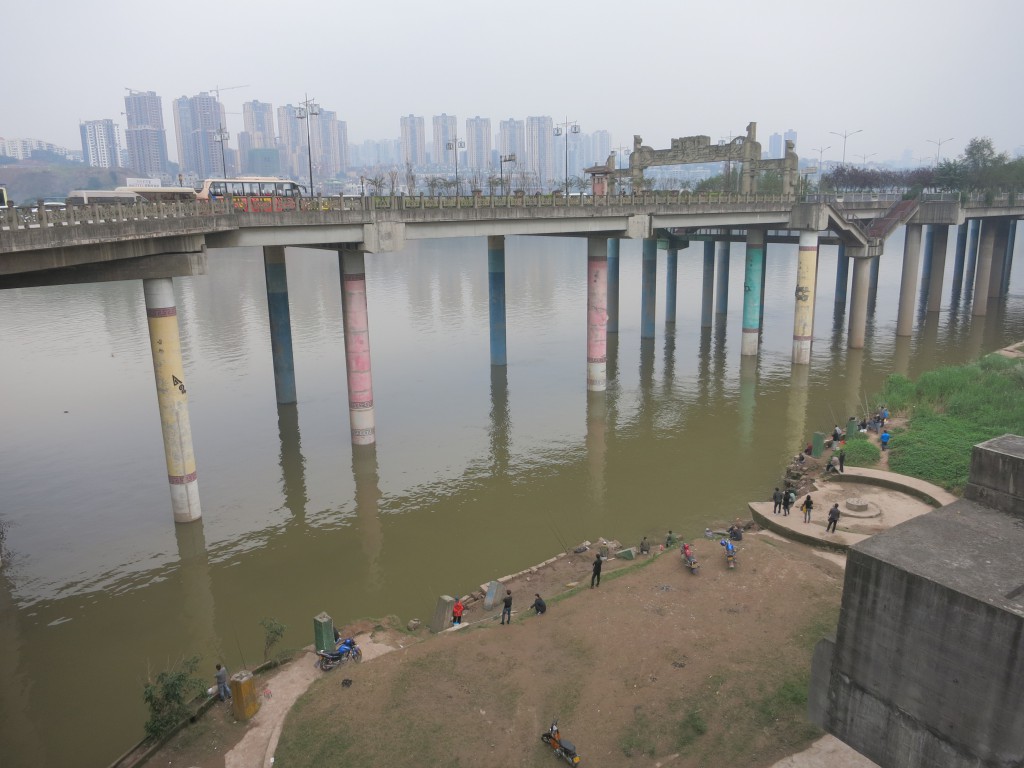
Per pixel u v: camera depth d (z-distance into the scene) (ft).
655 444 153.07
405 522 120.98
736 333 256.11
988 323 274.16
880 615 49.34
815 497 119.96
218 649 89.92
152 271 109.60
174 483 117.70
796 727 68.13
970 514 55.52
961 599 44.62
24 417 171.32
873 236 227.81
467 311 300.61
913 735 48.62
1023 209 283.38
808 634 81.41
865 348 237.04
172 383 113.80
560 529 117.60
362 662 78.89
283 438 156.97
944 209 240.12
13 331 266.77
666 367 213.66
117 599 100.58
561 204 176.24
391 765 65.10
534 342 244.22
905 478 123.03
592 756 66.18
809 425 163.73
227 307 312.50
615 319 254.06
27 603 99.81
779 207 212.02
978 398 156.97
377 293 351.46
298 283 384.47
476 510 124.77
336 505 127.24
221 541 115.55
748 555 98.53
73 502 128.47
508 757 66.13
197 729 70.38
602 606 88.22
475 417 170.40
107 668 86.89
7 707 80.69
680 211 194.90
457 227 158.51
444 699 72.84
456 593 100.42
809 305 211.82
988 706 44.21
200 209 119.44
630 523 118.93
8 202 146.41
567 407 177.17
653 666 77.20
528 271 434.71
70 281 109.19
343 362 215.92
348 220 139.03
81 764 72.43
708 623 84.28
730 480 134.41
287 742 67.82
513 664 77.97
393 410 175.42
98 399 184.14
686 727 69.05
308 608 97.86
